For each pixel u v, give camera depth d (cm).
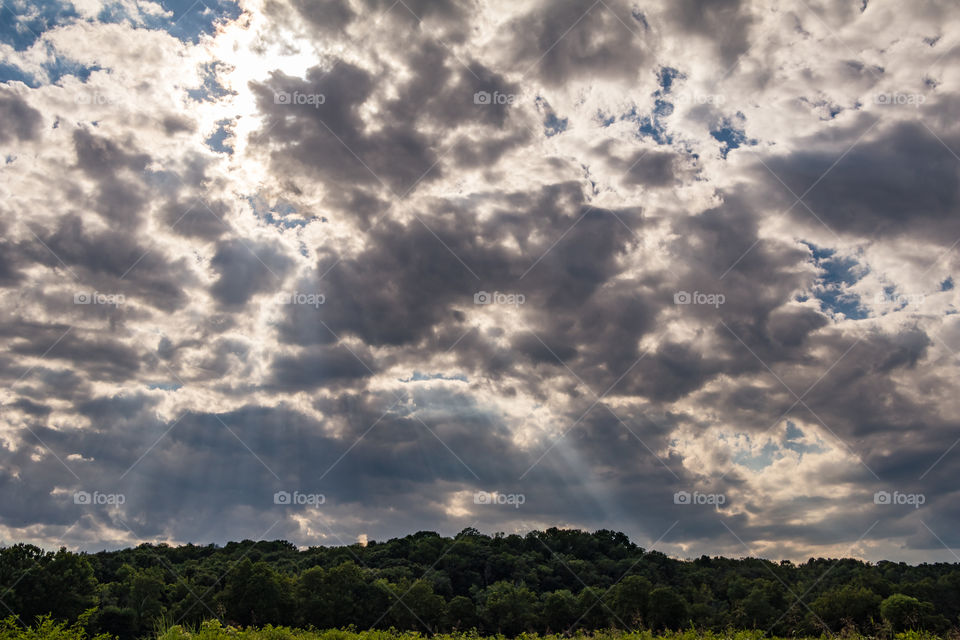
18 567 9050
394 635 4381
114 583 9844
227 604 9706
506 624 10350
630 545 14288
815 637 6344
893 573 10106
